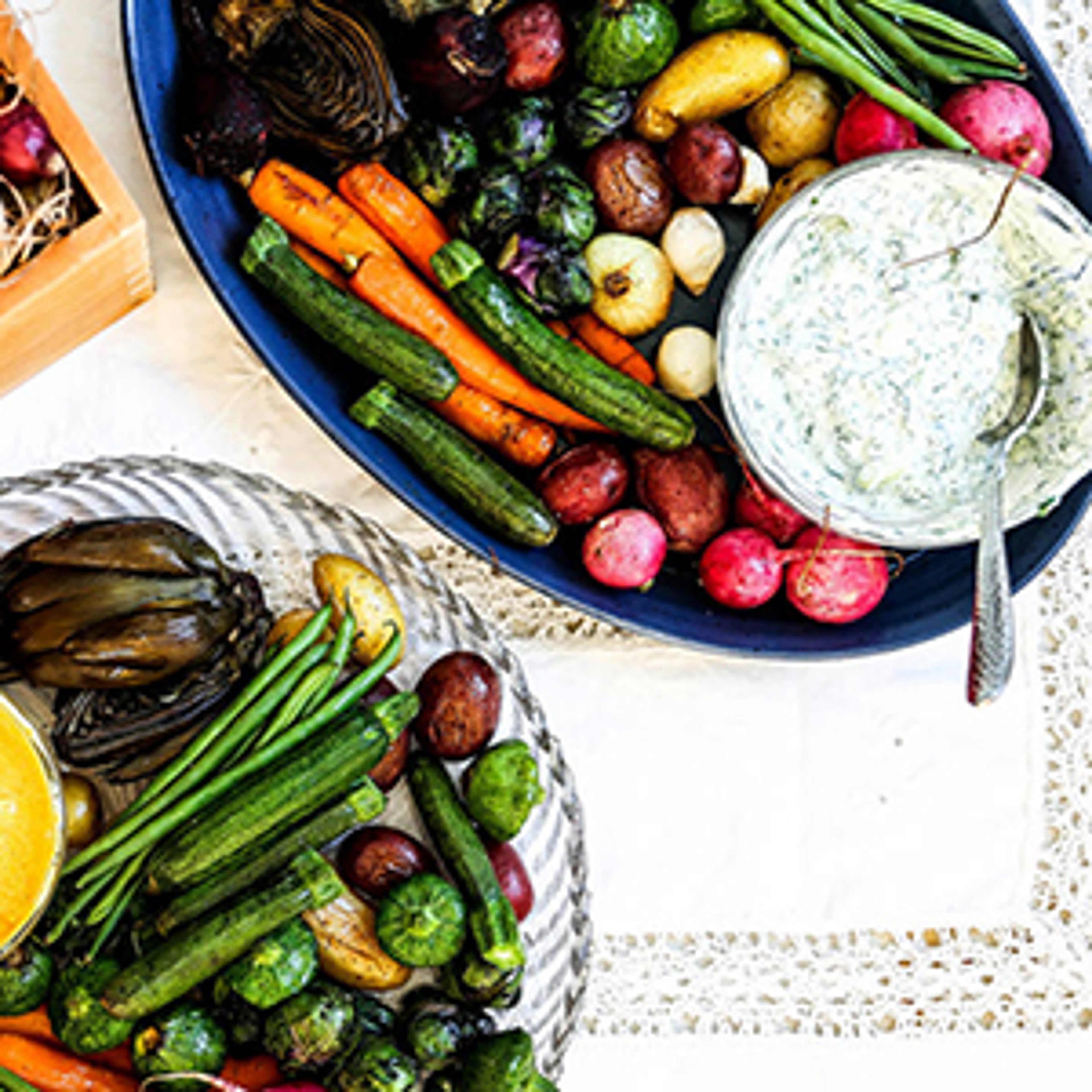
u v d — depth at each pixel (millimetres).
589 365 1131
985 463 1140
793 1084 1181
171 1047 1064
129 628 1062
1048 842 1199
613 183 1140
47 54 1161
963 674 1202
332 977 1097
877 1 1140
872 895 1189
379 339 1116
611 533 1133
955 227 1125
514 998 1108
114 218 1065
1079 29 1212
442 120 1131
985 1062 1187
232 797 1073
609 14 1117
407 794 1130
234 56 1095
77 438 1165
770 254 1118
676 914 1184
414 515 1179
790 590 1151
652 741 1190
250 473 1134
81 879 1068
